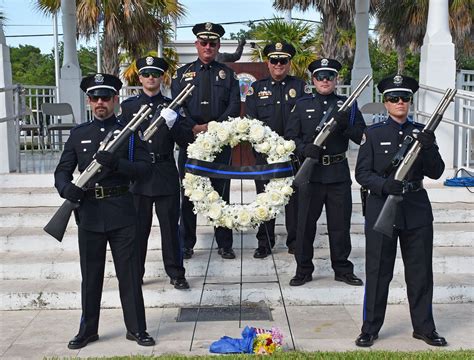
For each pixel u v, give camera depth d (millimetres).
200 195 5051
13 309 5918
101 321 5625
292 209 6457
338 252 6105
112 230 5004
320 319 5645
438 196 7461
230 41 16078
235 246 6809
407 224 4984
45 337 5254
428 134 4746
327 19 22031
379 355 4668
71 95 11562
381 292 5070
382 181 4891
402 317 5707
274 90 6492
